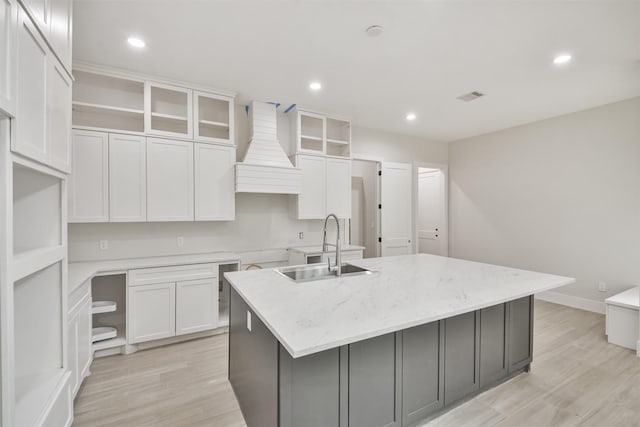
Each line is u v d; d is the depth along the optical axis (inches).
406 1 76.5
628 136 143.1
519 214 186.7
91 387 89.3
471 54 102.9
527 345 96.4
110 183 114.4
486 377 84.5
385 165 200.7
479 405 80.8
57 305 64.4
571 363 103.0
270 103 149.4
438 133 206.2
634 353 110.2
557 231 168.9
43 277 61.9
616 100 144.8
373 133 196.5
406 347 68.2
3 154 42.3
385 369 64.9
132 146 118.3
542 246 175.5
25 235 62.0
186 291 120.0
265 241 161.2
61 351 64.7
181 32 90.3
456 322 77.4
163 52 101.9
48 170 57.2
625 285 144.1
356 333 47.7
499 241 197.5
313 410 55.8
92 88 121.9
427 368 71.9
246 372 72.9
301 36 92.5
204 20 84.4
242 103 151.5
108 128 120.3
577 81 123.6
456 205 225.6
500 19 83.6
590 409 79.5
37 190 63.1
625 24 85.4
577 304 160.7
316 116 162.1
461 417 76.2
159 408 79.7
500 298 66.4
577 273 160.7
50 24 56.4
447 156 231.5
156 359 106.8
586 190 157.2
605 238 150.6
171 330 117.0
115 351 110.3
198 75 119.7
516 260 188.1
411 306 60.6
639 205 139.9
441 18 83.5
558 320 143.1
